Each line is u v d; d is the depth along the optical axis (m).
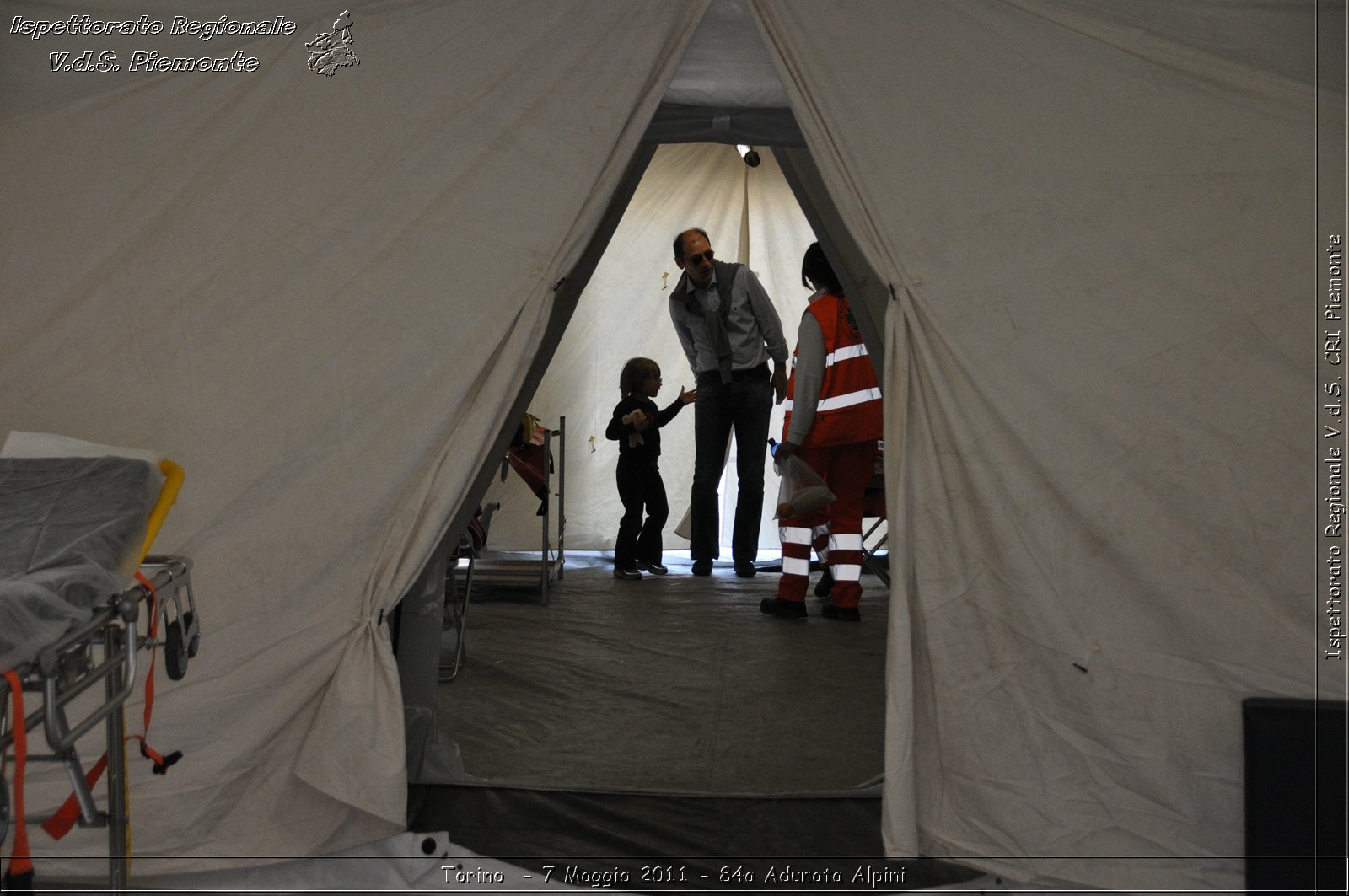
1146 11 2.56
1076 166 2.51
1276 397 2.38
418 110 2.63
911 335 2.53
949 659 2.48
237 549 2.46
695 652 4.48
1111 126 2.52
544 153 2.62
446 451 2.55
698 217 7.18
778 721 3.51
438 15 2.66
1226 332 2.41
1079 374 2.44
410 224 2.60
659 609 5.45
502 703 3.68
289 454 2.51
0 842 1.28
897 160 2.56
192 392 2.52
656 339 7.23
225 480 2.48
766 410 6.35
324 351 2.55
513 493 7.23
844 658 4.38
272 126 2.62
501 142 2.62
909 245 2.54
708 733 3.38
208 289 2.56
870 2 2.60
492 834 2.61
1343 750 2.20
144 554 1.82
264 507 2.49
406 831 2.50
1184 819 2.32
